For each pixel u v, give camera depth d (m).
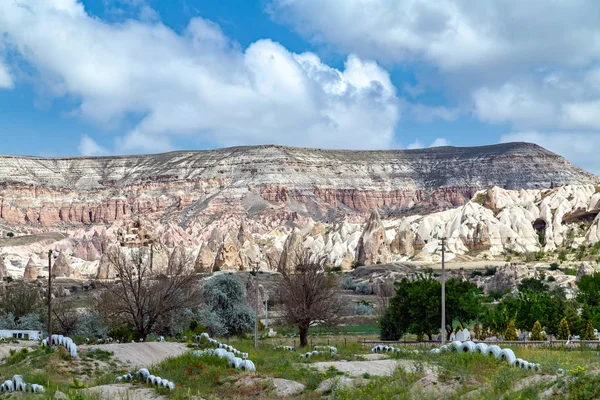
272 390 44.72
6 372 55.44
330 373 47.25
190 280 93.50
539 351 56.16
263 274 184.75
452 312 92.06
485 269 198.38
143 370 49.69
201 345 66.31
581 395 31.45
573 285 159.50
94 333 90.50
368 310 133.50
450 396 36.56
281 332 108.06
